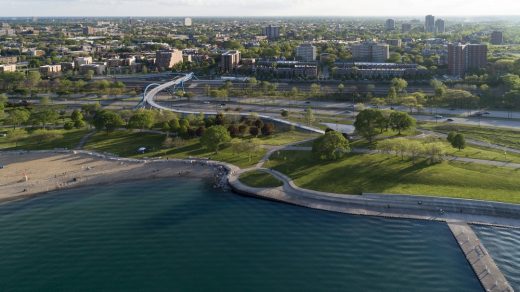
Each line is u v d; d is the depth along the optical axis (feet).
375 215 563.48
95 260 475.31
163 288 428.97
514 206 559.38
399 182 642.22
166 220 563.48
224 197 632.79
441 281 431.84
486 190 606.55
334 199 603.67
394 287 424.46
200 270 456.45
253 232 530.68
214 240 513.86
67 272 454.40
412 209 572.10
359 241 505.66
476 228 526.16
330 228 536.42
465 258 468.34
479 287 423.64
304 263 465.88
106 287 430.61
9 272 454.81
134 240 514.68
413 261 465.06
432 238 507.71
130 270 457.27
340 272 449.06
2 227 549.95
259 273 450.30
